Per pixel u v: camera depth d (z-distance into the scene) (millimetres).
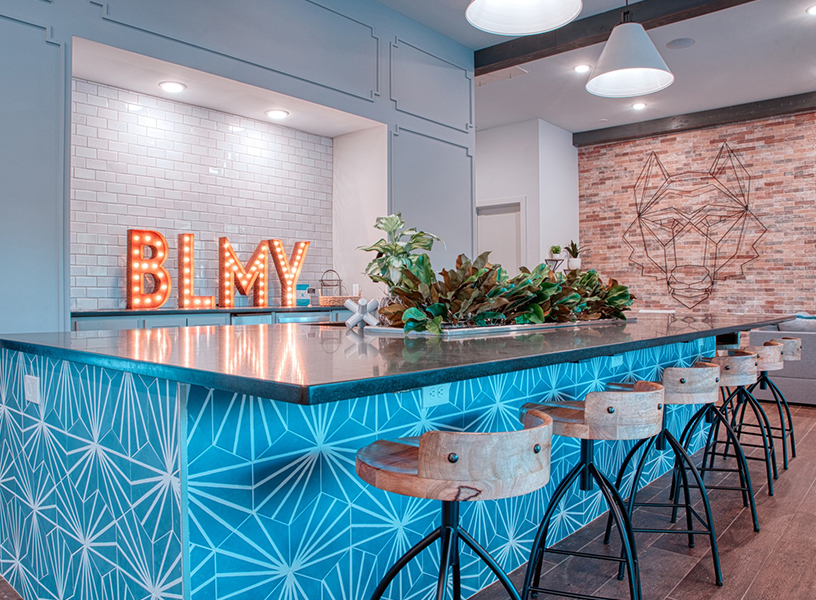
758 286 7465
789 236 7262
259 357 1544
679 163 7973
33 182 3193
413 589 1931
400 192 5223
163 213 4543
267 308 4605
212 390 1424
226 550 1439
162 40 3662
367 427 1774
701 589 2168
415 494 1268
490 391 2223
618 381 3113
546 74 6215
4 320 3100
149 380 1506
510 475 1261
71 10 3303
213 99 4543
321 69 4555
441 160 5621
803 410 5438
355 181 5445
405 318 2479
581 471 1923
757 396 5836
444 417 2033
